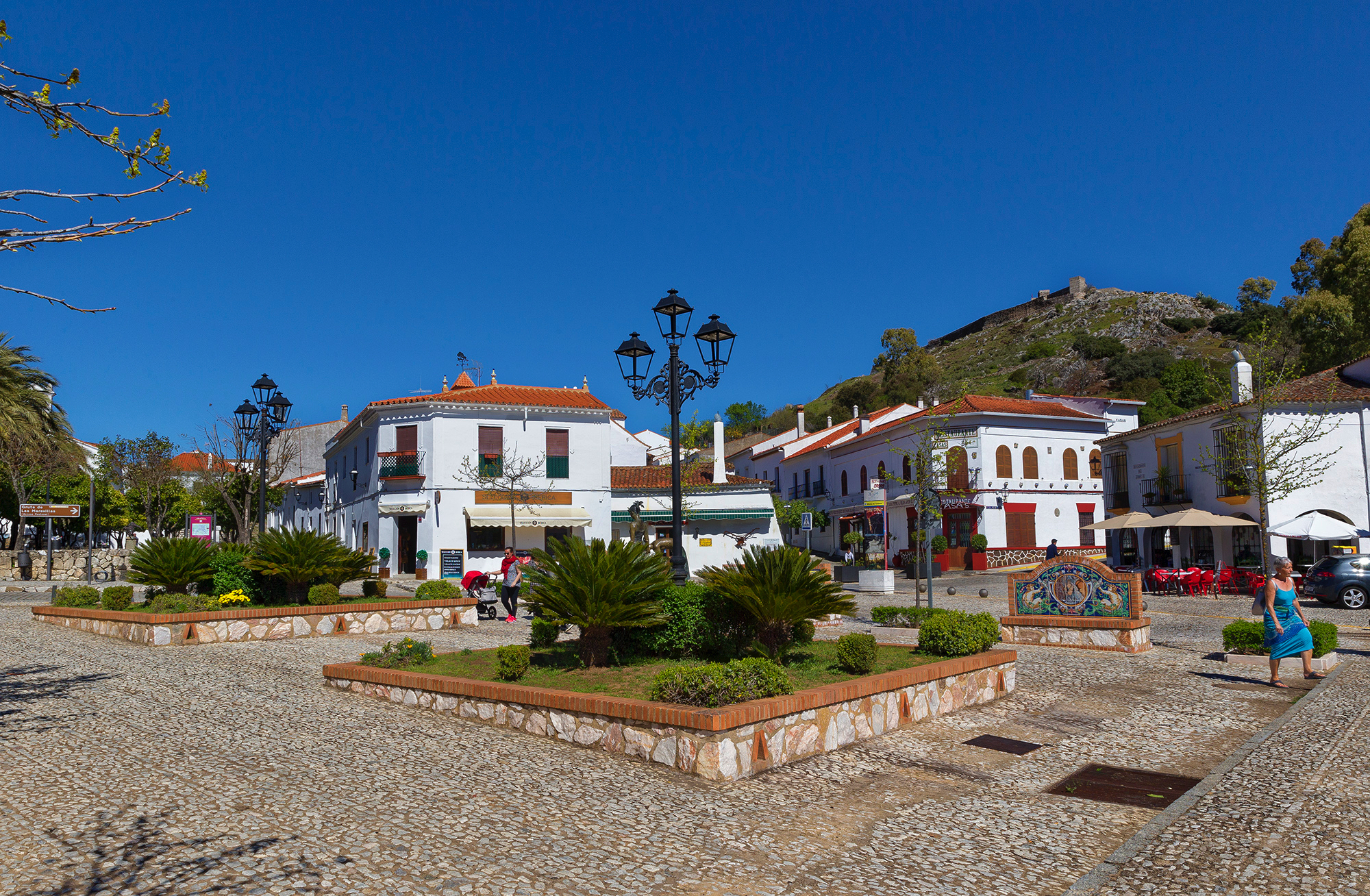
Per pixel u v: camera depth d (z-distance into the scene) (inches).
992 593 1128.8
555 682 342.6
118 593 668.7
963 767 287.0
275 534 668.1
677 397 457.7
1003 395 3503.9
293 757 283.1
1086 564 573.0
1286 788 250.7
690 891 182.4
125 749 290.0
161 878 180.9
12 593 1080.2
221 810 226.1
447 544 1294.3
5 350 1255.5
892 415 2006.6
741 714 268.8
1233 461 959.6
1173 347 3759.8
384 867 189.9
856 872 194.9
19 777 255.4
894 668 368.8
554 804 237.1
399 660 405.7
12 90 221.5
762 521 1445.6
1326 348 1565.0
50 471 1403.8
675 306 456.8
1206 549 1202.0
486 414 1337.4
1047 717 363.9
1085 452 1692.9
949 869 197.5
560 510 1352.1
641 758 281.7
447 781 257.6
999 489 1605.6
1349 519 1060.5
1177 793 259.0
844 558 1898.4
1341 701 380.2
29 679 434.9
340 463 1638.8
